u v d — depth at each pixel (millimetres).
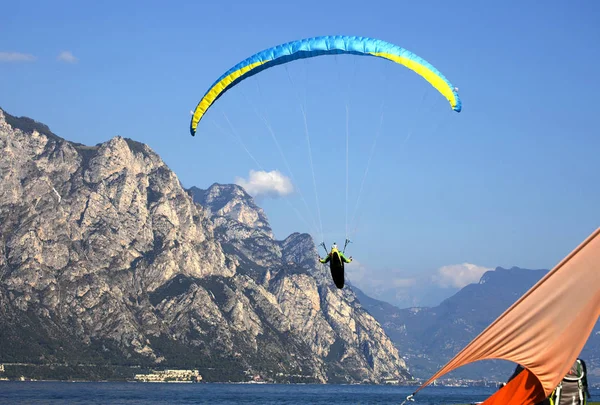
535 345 17250
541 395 17516
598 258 16906
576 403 17250
